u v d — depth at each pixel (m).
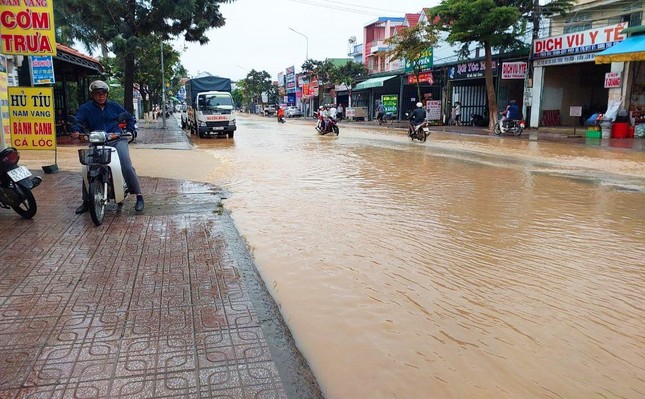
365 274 4.98
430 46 34.72
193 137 24.23
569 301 4.38
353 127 36.34
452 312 4.14
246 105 100.44
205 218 6.80
